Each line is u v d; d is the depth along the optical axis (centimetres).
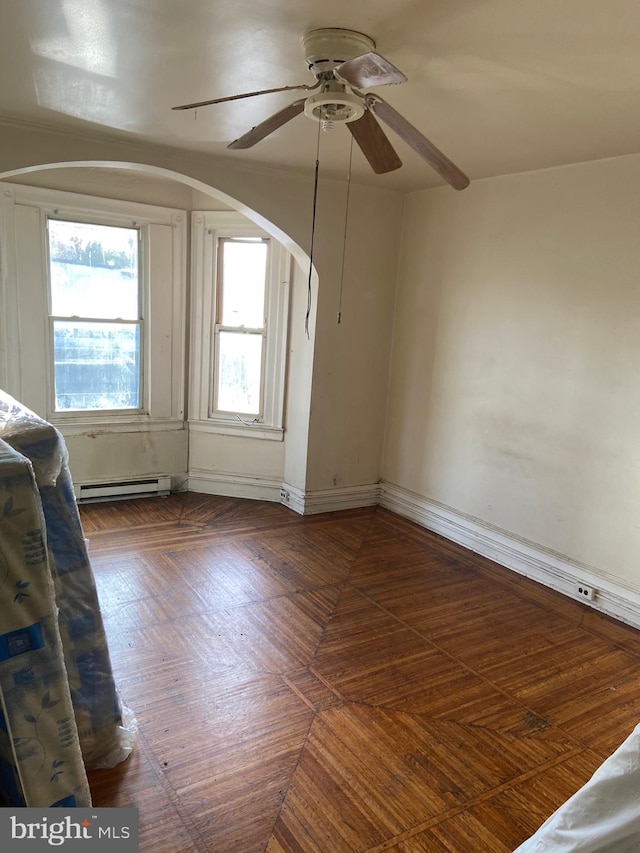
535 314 361
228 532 421
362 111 202
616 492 325
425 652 286
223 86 251
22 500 144
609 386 324
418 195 438
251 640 288
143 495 485
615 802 134
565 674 274
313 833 184
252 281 465
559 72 217
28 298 416
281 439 479
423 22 185
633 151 302
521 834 188
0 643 144
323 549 401
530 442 369
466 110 260
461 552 408
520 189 363
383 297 460
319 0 175
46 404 438
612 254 318
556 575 357
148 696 243
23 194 400
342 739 225
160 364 471
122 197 432
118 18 192
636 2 167
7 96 273
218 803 193
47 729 154
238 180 382
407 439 465
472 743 227
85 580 197
